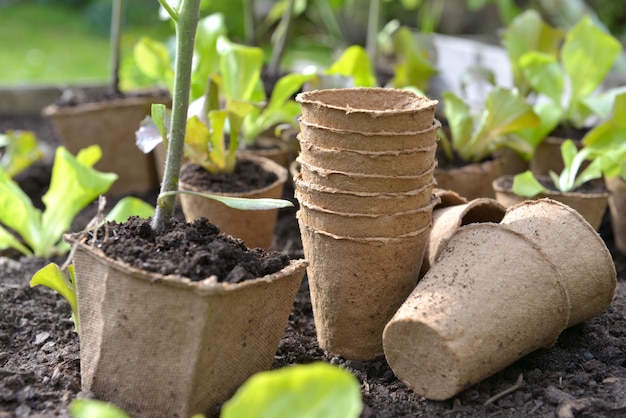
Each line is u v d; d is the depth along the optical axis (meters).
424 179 0.55
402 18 1.57
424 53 0.95
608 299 0.59
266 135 0.86
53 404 0.53
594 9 1.48
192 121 0.67
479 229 0.56
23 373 0.54
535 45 0.87
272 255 0.54
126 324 0.51
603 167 0.70
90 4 2.04
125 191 0.89
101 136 0.86
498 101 0.75
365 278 0.56
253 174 0.71
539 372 0.56
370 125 0.53
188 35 0.52
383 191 0.54
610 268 0.58
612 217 0.77
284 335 0.60
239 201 0.52
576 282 0.57
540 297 0.54
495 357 0.53
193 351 0.51
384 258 0.56
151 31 1.78
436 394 0.53
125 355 0.52
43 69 1.46
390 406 0.54
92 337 0.53
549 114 0.80
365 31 1.52
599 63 0.82
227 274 0.52
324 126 0.54
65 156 0.69
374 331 0.57
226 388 0.53
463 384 0.52
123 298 0.51
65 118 0.85
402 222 0.55
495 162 0.77
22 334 0.60
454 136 0.78
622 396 0.54
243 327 0.52
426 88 0.93
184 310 0.50
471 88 1.14
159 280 0.50
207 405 0.52
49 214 0.72
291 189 0.85
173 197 0.54
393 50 1.22
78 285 0.53
